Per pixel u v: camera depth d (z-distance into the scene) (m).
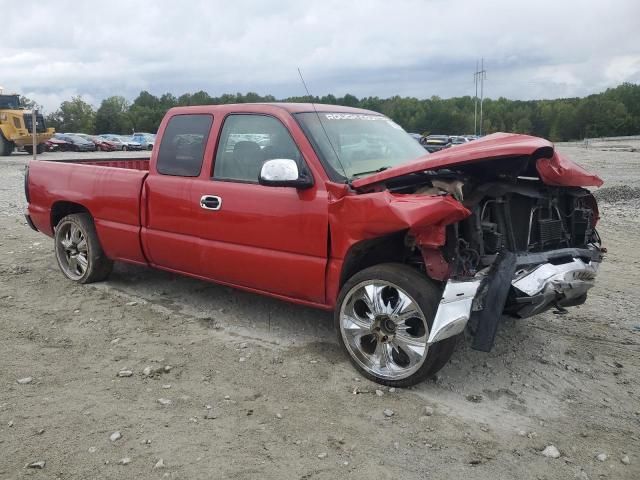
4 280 6.40
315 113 4.78
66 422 3.48
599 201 13.32
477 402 3.81
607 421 3.61
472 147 3.82
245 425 3.49
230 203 4.74
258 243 4.60
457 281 3.73
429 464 3.14
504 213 4.06
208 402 3.75
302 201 4.30
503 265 3.93
